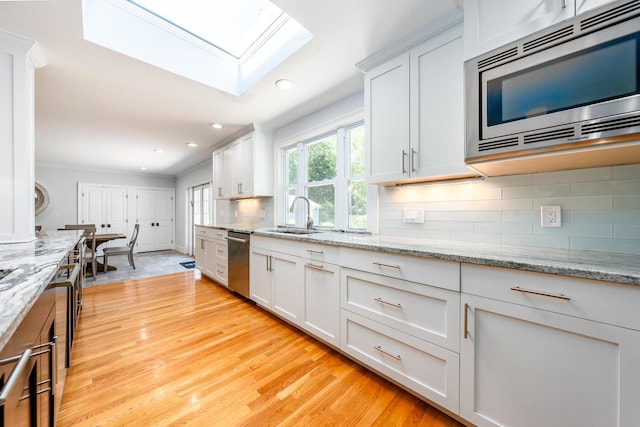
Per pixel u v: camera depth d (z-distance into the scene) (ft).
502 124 3.67
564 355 2.97
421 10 4.74
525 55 3.50
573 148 3.20
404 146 5.51
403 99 5.54
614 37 2.89
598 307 2.75
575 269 2.82
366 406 4.32
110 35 5.65
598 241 4.08
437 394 4.03
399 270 4.50
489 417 3.50
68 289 4.70
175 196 25.03
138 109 8.96
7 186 5.10
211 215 17.98
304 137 9.69
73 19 4.84
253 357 5.77
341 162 8.50
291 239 7.07
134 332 6.93
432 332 4.09
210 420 4.01
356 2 4.58
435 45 5.05
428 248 4.50
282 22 6.30
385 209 6.92
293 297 7.02
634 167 3.83
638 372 2.54
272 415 4.12
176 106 8.76
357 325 5.28
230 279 10.20
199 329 7.15
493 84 3.77
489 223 5.15
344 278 5.52
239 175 11.68
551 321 3.02
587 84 3.05
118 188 21.91
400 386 4.76
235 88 7.91
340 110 8.36
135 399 4.42
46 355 2.92
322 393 4.62
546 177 4.54
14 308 1.75
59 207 19.43
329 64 6.43
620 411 2.63
